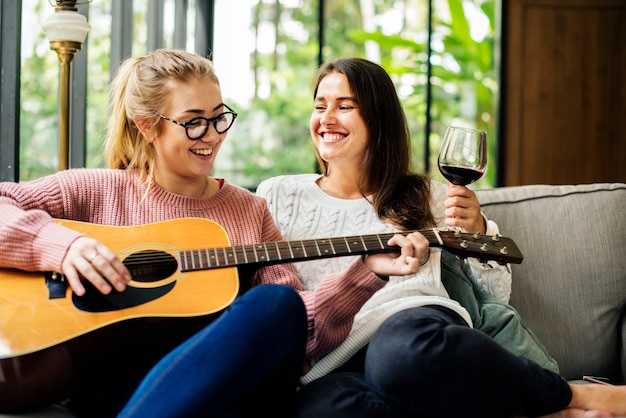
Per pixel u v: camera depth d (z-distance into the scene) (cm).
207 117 186
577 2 479
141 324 154
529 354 184
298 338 152
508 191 224
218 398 141
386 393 153
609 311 210
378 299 183
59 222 175
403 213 201
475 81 651
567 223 216
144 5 358
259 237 193
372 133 207
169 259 169
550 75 481
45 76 294
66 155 225
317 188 212
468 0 646
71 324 150
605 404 164
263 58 573
